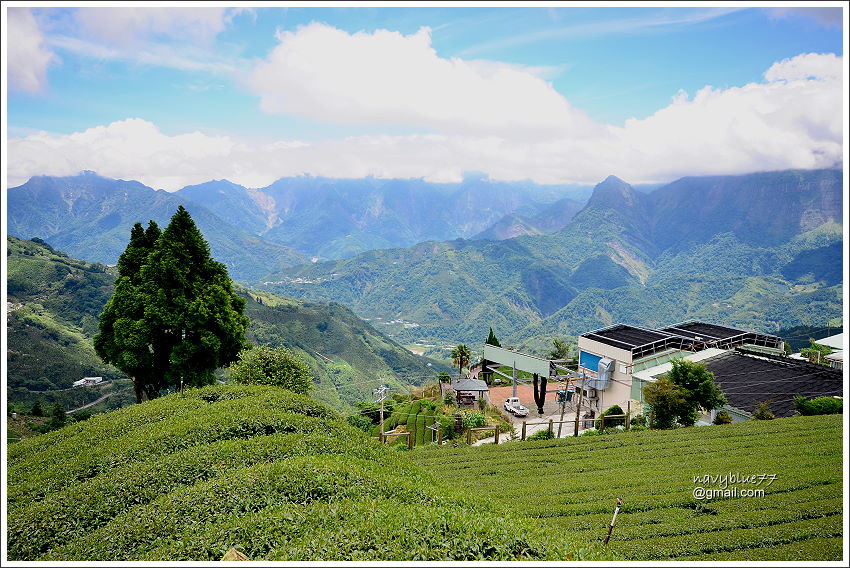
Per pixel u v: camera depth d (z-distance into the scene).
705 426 28.14
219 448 14.12
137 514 11.09
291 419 16.84
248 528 9.65
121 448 14.62
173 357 26.91
